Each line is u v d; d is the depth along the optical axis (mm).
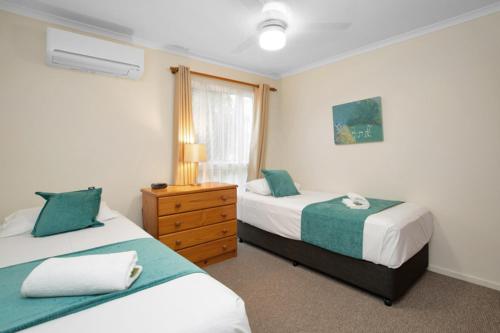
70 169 2418
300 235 2555
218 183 3164
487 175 2260
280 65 3672
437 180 2543
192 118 3086
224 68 3523
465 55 2344
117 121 2662
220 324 871
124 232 1828
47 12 2254
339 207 2502
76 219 1880
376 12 2285
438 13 2312
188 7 2195
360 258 2090
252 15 2322
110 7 2188
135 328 805
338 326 1742
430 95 2564
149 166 2871
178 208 2488
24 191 2211
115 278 1011
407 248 2014
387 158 2912
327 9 2227
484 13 2230
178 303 938
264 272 2555
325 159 3564
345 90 3277
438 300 2051
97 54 2303
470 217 2355
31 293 964
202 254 2662
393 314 1869
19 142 2186
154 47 2900
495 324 1747
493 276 2246
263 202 2963
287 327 1731
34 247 1536
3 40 2113
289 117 4047
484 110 2258
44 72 2283
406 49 2717
